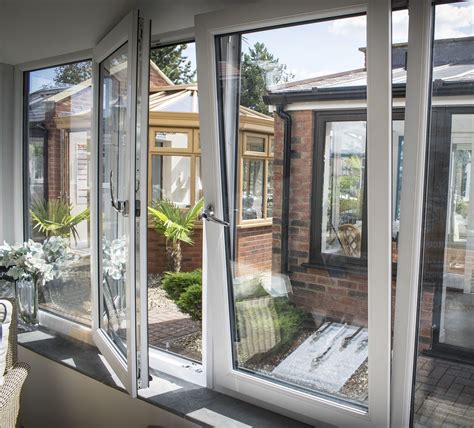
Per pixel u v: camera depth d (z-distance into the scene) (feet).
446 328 5.54
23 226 11.64
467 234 5.22
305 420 6.82
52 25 8.27
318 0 5.43
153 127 24.14
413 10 4.93
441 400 5.74
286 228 6.45
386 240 5.46
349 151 5.74
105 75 8.61
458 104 5.05
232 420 6.88
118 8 7.35
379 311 5.70
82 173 10.02
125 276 7.54
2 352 7.70
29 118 11.32
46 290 11.03
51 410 9.34
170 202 24.12
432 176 5.32
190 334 15.40
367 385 6.25
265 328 7.06
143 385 7.32
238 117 6.58
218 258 7.04
